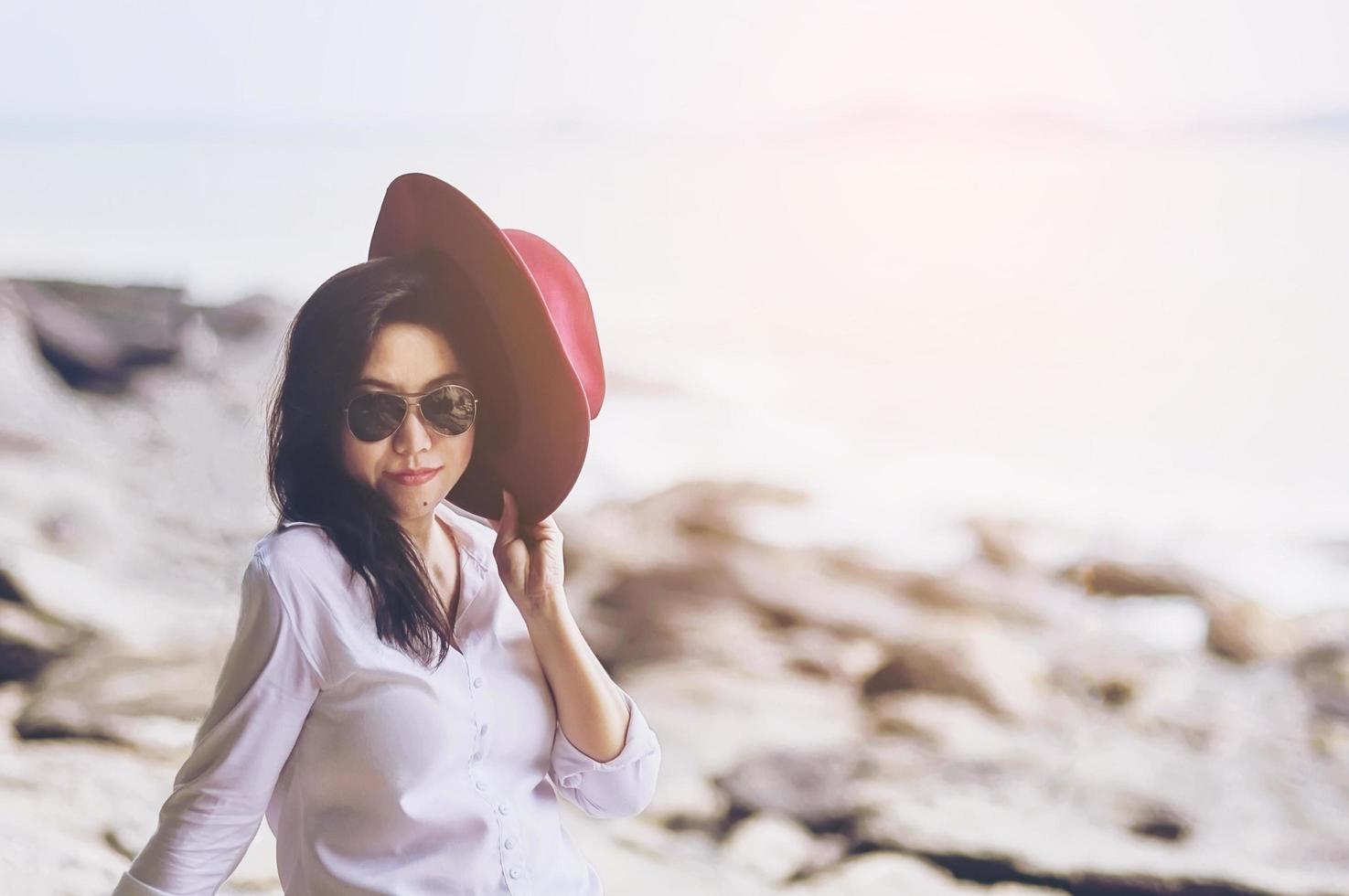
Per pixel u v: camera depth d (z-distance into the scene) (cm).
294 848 118
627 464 836
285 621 111
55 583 413
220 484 568
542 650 124
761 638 535
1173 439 915
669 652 514
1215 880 329
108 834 256
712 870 328
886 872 336
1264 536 708
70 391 645
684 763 407
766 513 699
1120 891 328
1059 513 756
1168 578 615
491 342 121
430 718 114
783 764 404
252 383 664
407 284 116
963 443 938
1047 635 562
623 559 601
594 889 129
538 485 125
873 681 488
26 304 668
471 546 129
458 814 114
